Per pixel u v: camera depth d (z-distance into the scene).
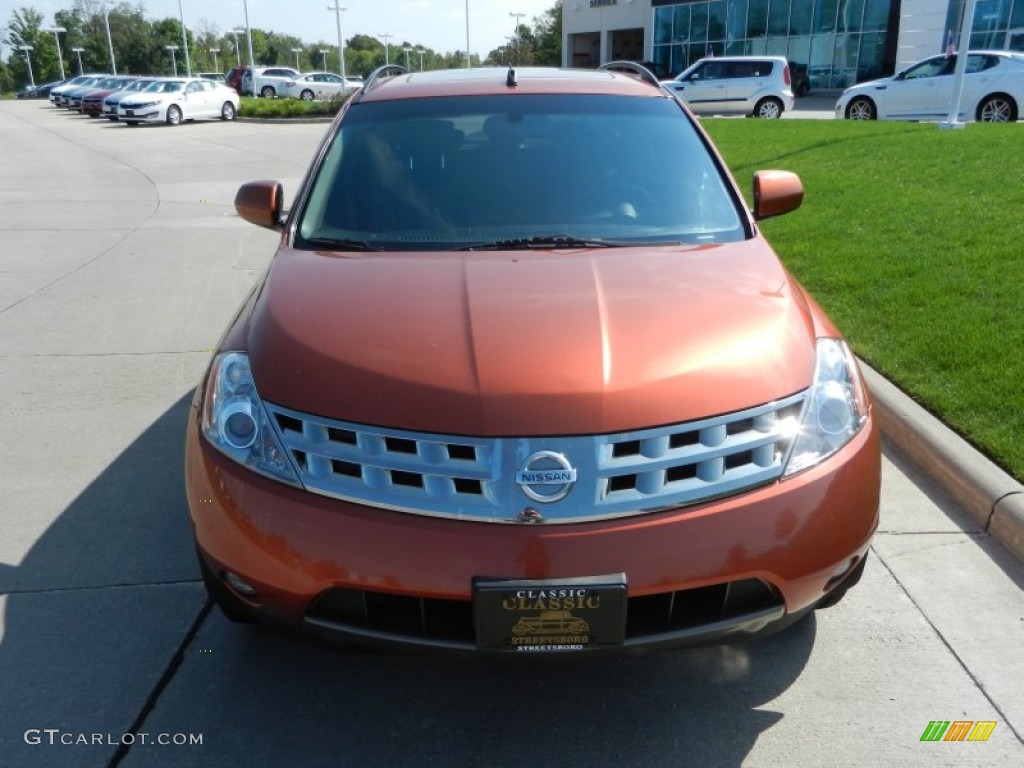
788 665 2.71
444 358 2.26
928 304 5.51
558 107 3.61
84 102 35.88
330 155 3.50
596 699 2.58
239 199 3.74
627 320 2.41
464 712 2.54
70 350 5.77
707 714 2.52
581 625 2.11
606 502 2.11
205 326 6.26
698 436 2.19
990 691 2.59
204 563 2.45
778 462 2.25
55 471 4.05
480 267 2.79
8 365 5.49
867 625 2.88
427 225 3.15
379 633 2.20
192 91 30.30
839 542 2.29
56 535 3.49
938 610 2.95
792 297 2.69
